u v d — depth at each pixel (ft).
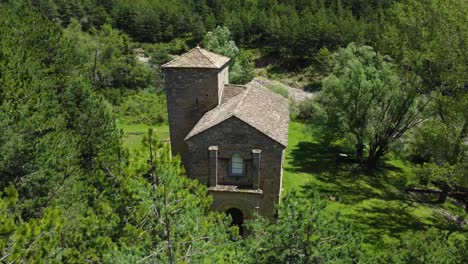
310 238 48.42
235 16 299.58
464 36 102.78
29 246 37.83
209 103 106.42
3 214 38.40
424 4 123.24
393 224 113.50
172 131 109.81
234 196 89.66
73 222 64.69
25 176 74.43
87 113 106.22
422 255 53.57
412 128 147.13
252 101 100.22
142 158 51.65
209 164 89.92
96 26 314.35
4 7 173.99
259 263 48.49
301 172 149.59
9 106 79.00
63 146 87.66
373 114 146.30
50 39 153.79
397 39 128.88
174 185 49.34
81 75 147.43
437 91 119.55
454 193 140.67
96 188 63.36
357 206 124.06
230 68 207.82
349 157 163.94
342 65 168.96
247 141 88.17
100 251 51.39
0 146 70.95
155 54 244.83
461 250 61.36
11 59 105.19
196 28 297.12
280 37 271.49
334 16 285.02
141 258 44.91
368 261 50.90
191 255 47.80
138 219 52.19
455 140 100.99
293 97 230.89
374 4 307.17
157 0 337.31
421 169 104.99
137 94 222.48
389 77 141.08
